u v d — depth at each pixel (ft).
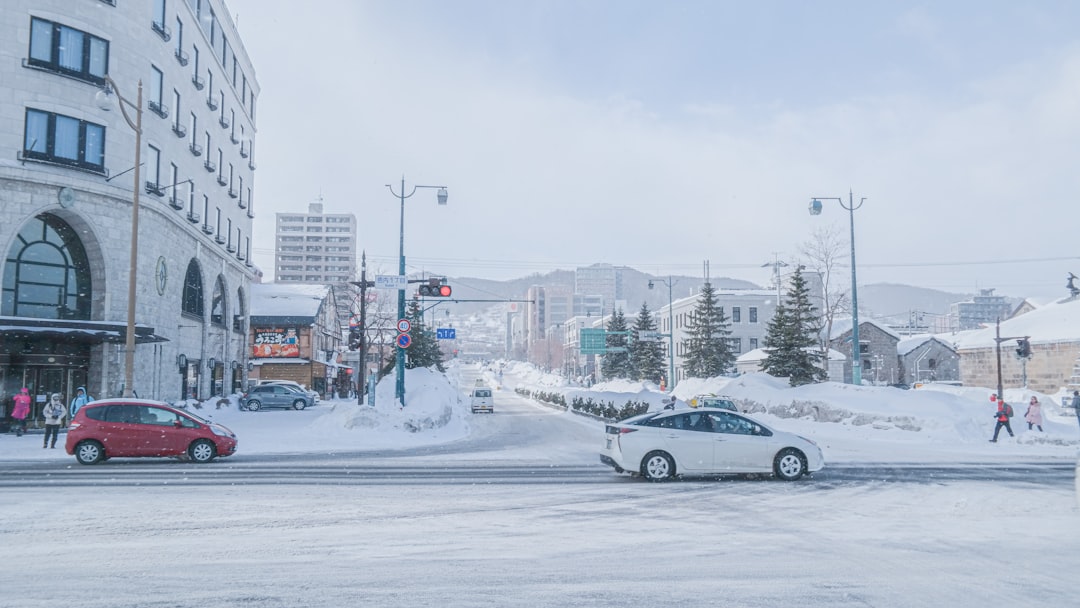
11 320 88.89
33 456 64.85
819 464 49.29
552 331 631.97
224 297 158.40
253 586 21.85
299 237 501.97
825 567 24.57
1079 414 95.09
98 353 99.09
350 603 20.22
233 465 56.80
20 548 26.76
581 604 20.27
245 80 175.94
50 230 97.30
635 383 206.80
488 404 176.65
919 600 20.79
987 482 47.93
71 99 96.17
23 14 92.94
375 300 224.94
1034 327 157.28
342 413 88.12
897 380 255.09
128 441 57.47
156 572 23.40
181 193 123.24
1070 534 30.48
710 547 27.68
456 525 31.91
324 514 34.37
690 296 287.69
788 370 149.48
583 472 53.06
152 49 109.60
